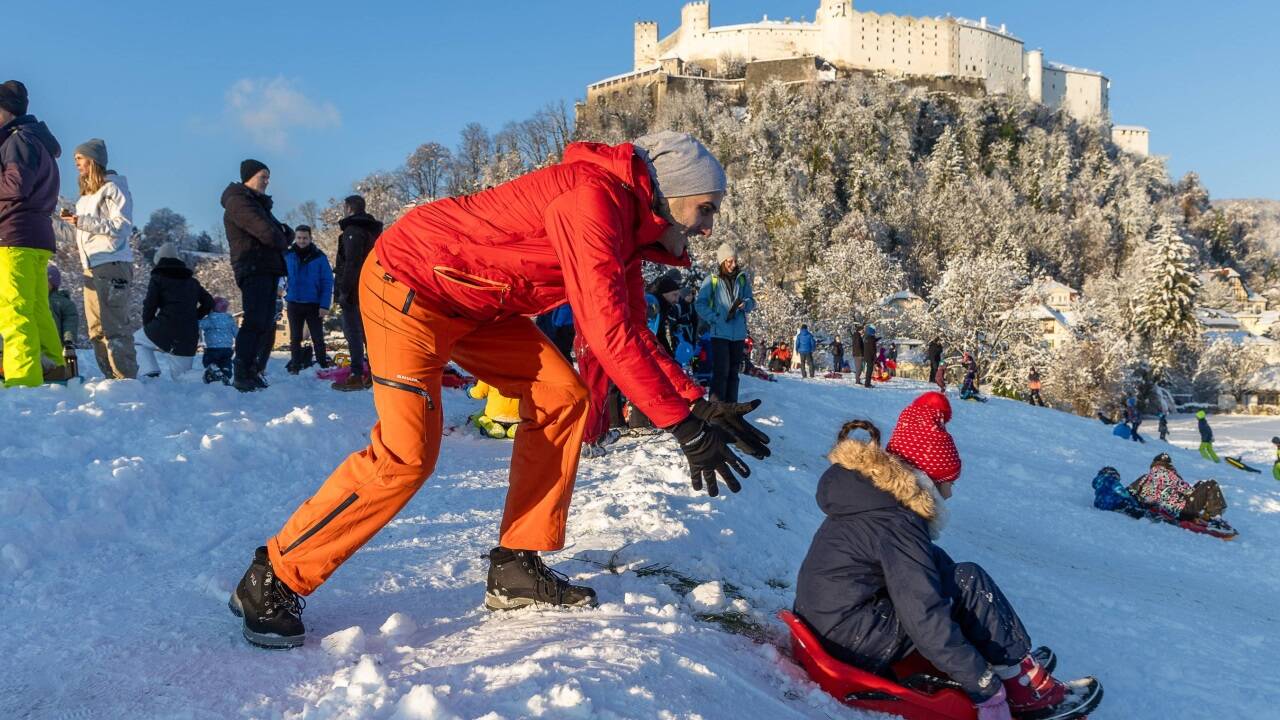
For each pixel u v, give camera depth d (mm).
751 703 2480
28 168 6070
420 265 2559
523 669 2236
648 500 4805
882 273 68875
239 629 2680
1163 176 142000
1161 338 62094
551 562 3676
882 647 2811
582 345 6598
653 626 2854
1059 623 4910
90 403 5863
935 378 27750
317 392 8172
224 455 5070
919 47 131625
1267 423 50562
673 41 145750
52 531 3422
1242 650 4836
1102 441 19250
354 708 2021
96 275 7012
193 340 8109
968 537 7723
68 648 2439
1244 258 141250
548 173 2539
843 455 2908
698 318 9578
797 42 132750
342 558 2564
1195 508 10789
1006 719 2736
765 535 4980
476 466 5887
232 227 7418
